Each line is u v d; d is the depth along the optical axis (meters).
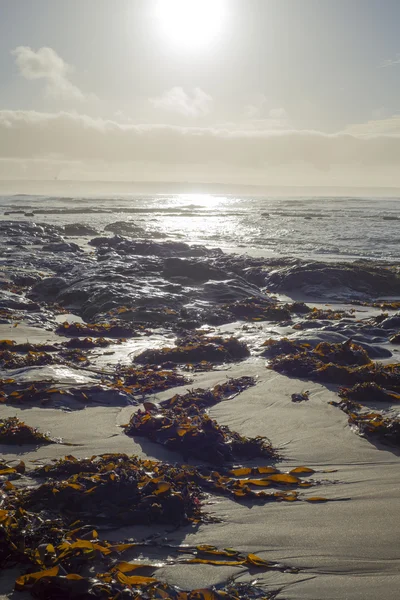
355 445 7.50
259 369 10.92
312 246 32.84
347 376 10.06
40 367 10.07
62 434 7.61
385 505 5.84
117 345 12.92
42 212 65.69
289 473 6.68
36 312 16.20
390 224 50.31
